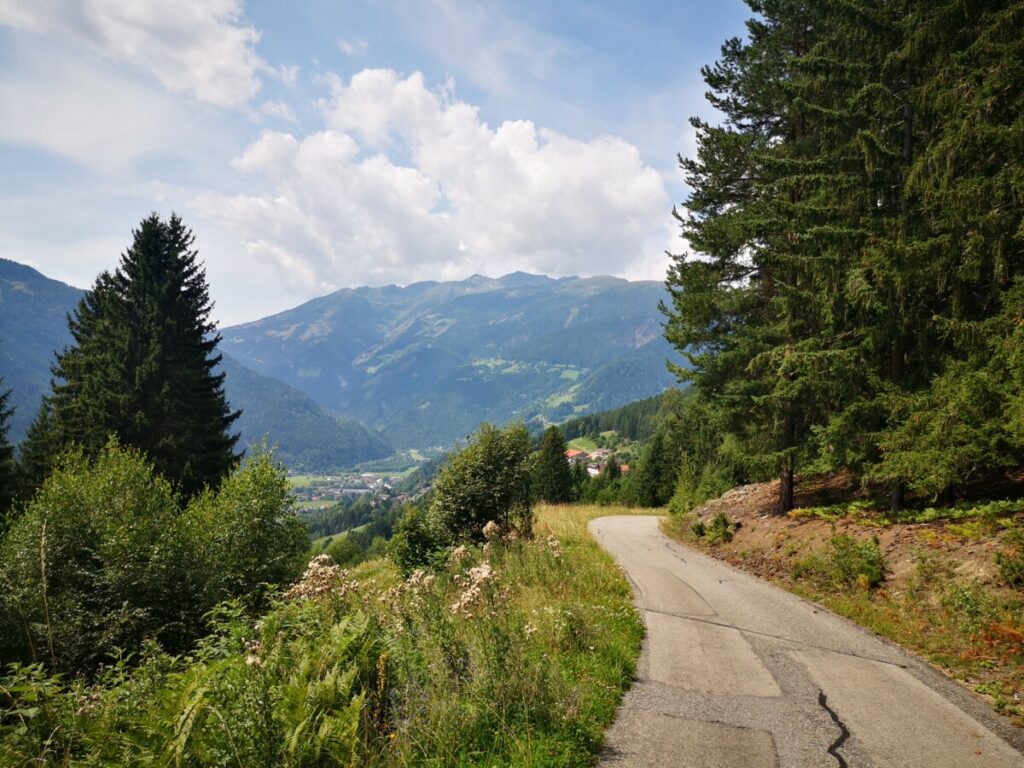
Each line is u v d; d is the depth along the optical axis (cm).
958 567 916
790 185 1418
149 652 610
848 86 1359
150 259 3316
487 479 1493
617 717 527
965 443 1030
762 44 1719
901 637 812
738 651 747
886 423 1297
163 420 2939
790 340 1562
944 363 1189
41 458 2942
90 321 3475
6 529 1137
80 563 1038
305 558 1356
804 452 1539
